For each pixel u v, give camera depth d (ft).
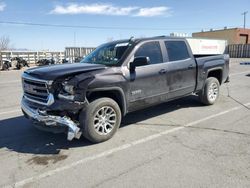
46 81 13.80
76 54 103.50
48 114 13.96
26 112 15.29
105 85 14.89
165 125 18.25
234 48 139.44
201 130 16.99
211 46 88.38
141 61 15.66
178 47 20.17
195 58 21.62
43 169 12.42
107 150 14.29
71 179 11.42
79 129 13.91
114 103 15.57
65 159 13.39
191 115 20.53
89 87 14.25
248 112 20.99
